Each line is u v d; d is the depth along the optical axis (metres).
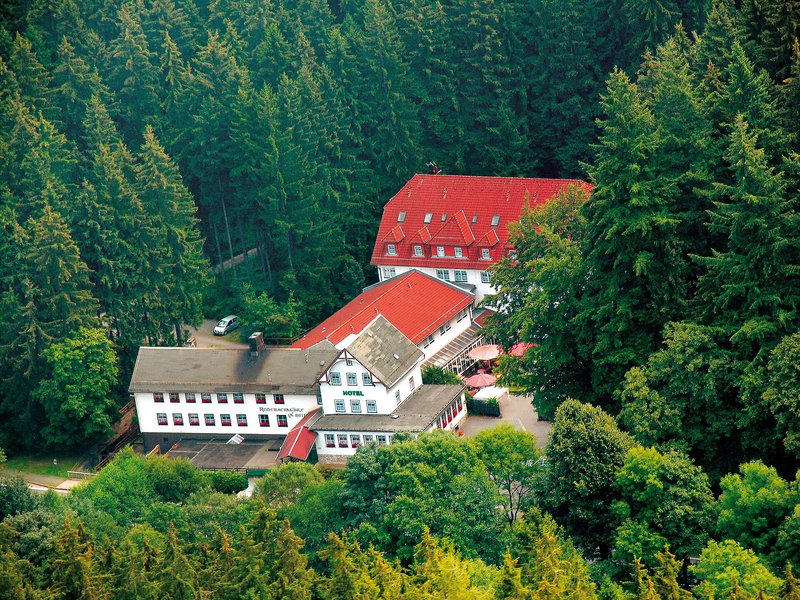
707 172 144.62
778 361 128.88
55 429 173.25
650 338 141.38
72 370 171.62
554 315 145.62
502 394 170.62
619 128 142.75
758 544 120.81
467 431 166.75
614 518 127.94
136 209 182.25
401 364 167.12
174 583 125.62
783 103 149.75
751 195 135.62
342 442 164.88
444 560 116.06
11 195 181.50
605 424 130.88
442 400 166.12
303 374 169.50
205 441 173.38
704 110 148.38
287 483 144.75
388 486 137.00
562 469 129.25
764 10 158.62
